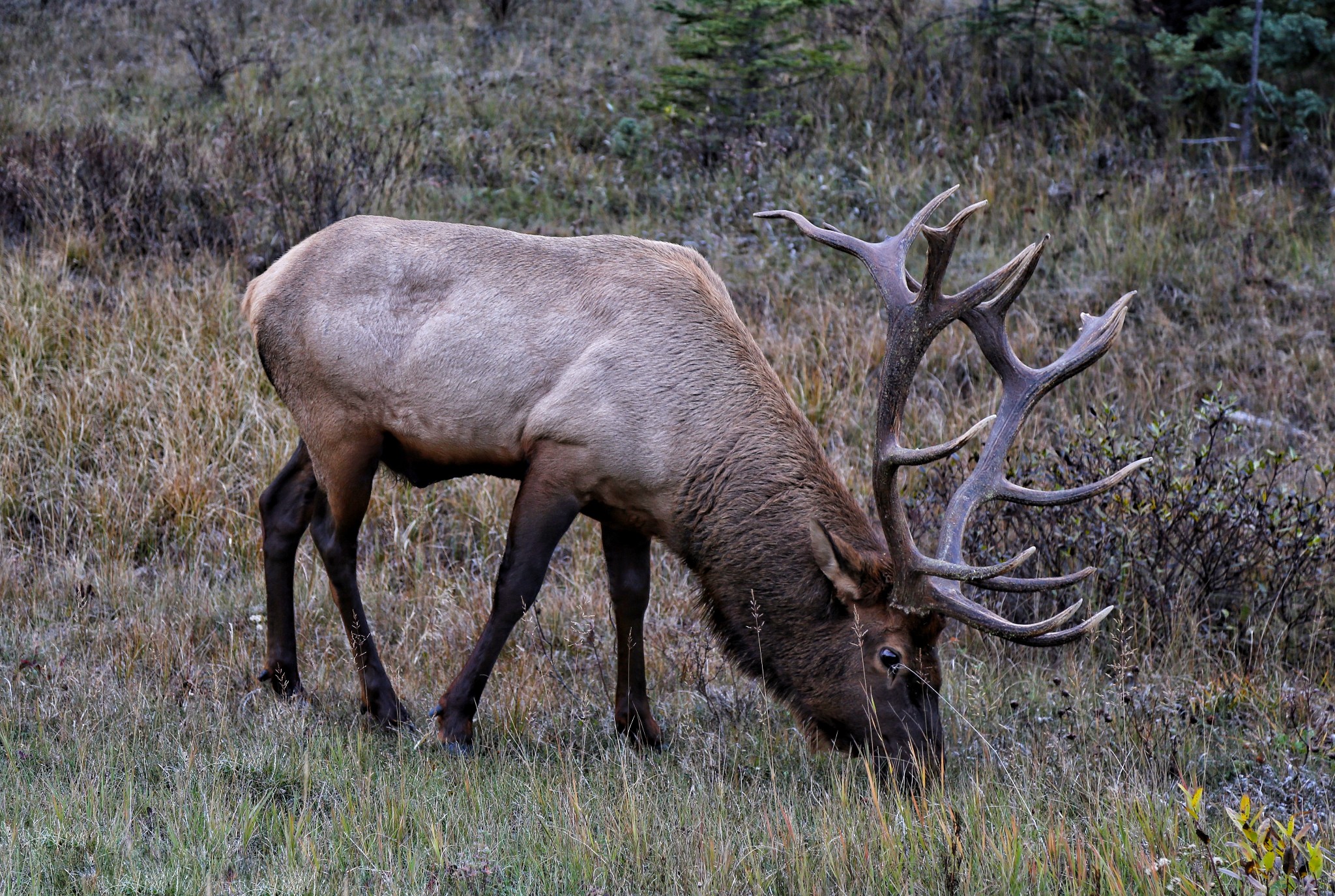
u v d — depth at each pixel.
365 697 11.32
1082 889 7.55
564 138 26.27
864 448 16.83
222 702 11.30
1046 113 26.56
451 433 10.75
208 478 15.53
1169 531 13.55
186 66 29.88
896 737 9.80
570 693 11.90
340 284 11.02
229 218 20.66
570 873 8.00
